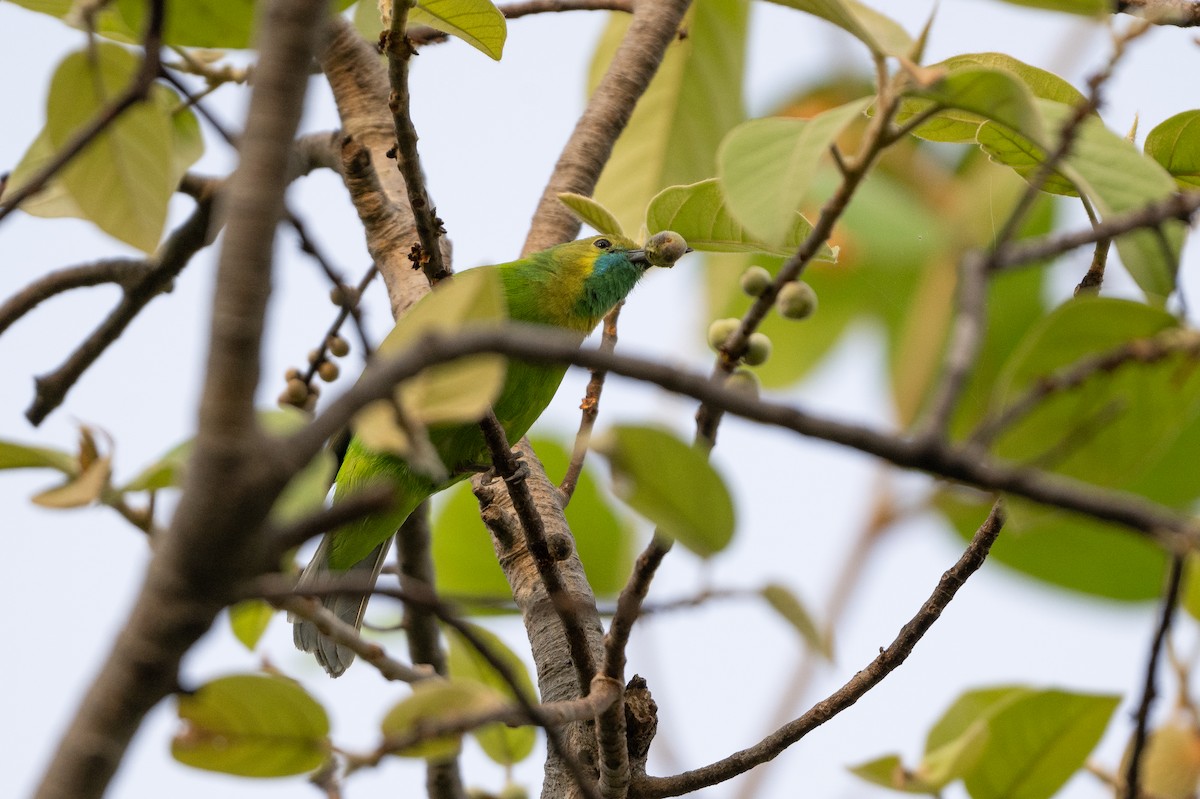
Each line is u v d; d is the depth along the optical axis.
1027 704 6.12
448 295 4.36
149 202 7.51
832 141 4.71
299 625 9.46
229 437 3.43
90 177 7.42
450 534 10.26
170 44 7.70
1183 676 6.43
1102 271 6.07
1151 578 6.39
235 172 3.52
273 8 3.56
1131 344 4.17
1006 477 3.51
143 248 7.55
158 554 3.55
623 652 5.52
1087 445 4.77
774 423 3.54
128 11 7.43
